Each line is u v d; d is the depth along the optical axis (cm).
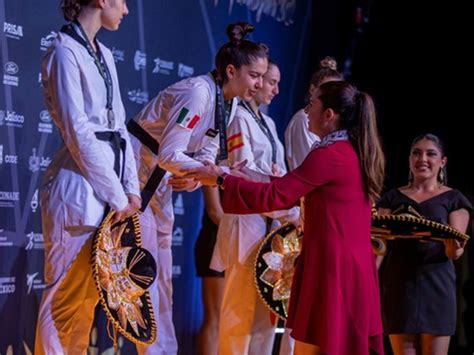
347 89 519
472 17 946
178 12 795
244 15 865
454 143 952
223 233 671
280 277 659
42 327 525
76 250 527
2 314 643
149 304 559
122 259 541
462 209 733
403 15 978
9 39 645
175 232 798
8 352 647
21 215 655
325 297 488
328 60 716
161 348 609
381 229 680
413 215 709
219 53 603
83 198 522
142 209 585
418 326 705
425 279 710
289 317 507
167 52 786
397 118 977
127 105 748
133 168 551
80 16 538
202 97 581
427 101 966
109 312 523
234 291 665
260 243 661
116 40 737
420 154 738
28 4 658
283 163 695
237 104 673
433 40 966
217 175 521
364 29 982
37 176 666
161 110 591
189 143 599
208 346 771
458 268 930
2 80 639
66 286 532
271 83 684
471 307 930
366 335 495
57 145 682
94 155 516
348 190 503
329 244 495
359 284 496
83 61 527
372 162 512
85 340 547
